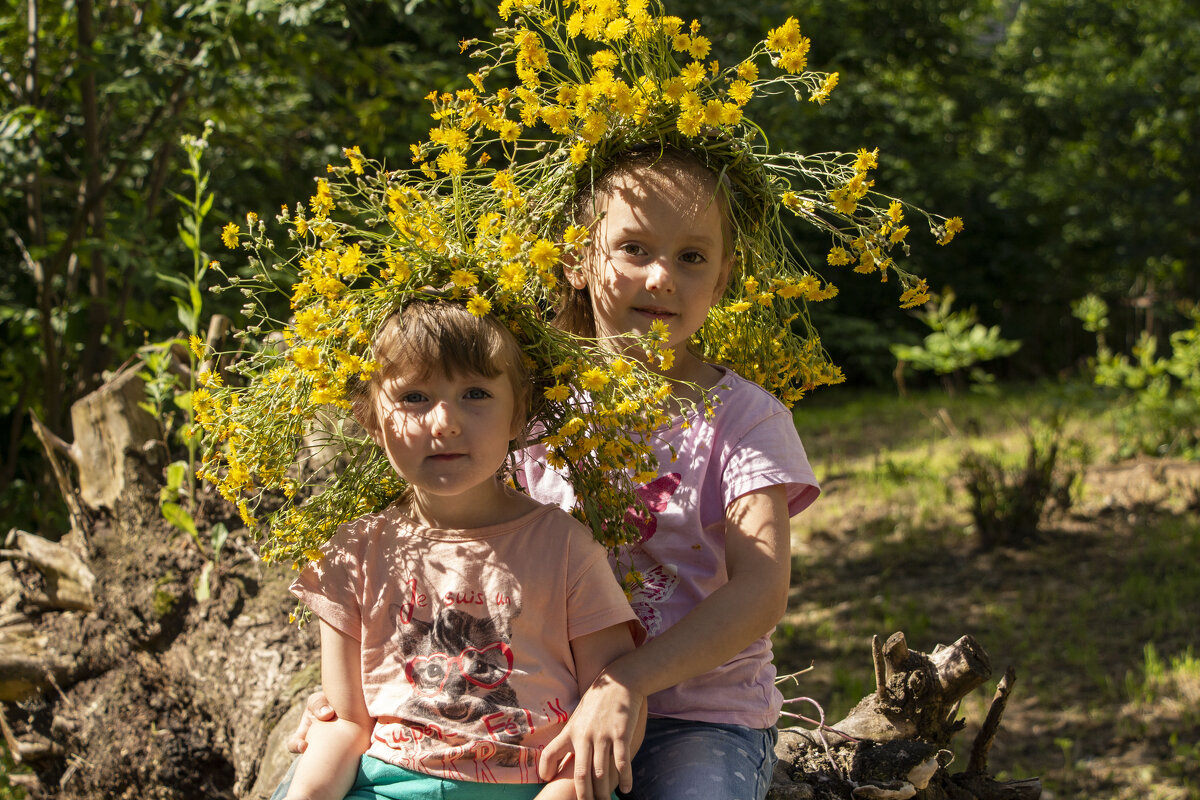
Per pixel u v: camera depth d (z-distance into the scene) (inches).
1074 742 147.4
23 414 235.0
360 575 60.7
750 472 63.6
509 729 56.1
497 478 64.8
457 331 55.1
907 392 440.1
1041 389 407.8
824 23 438.6
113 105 215.6
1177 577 194.4
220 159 248.2
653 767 61.9
